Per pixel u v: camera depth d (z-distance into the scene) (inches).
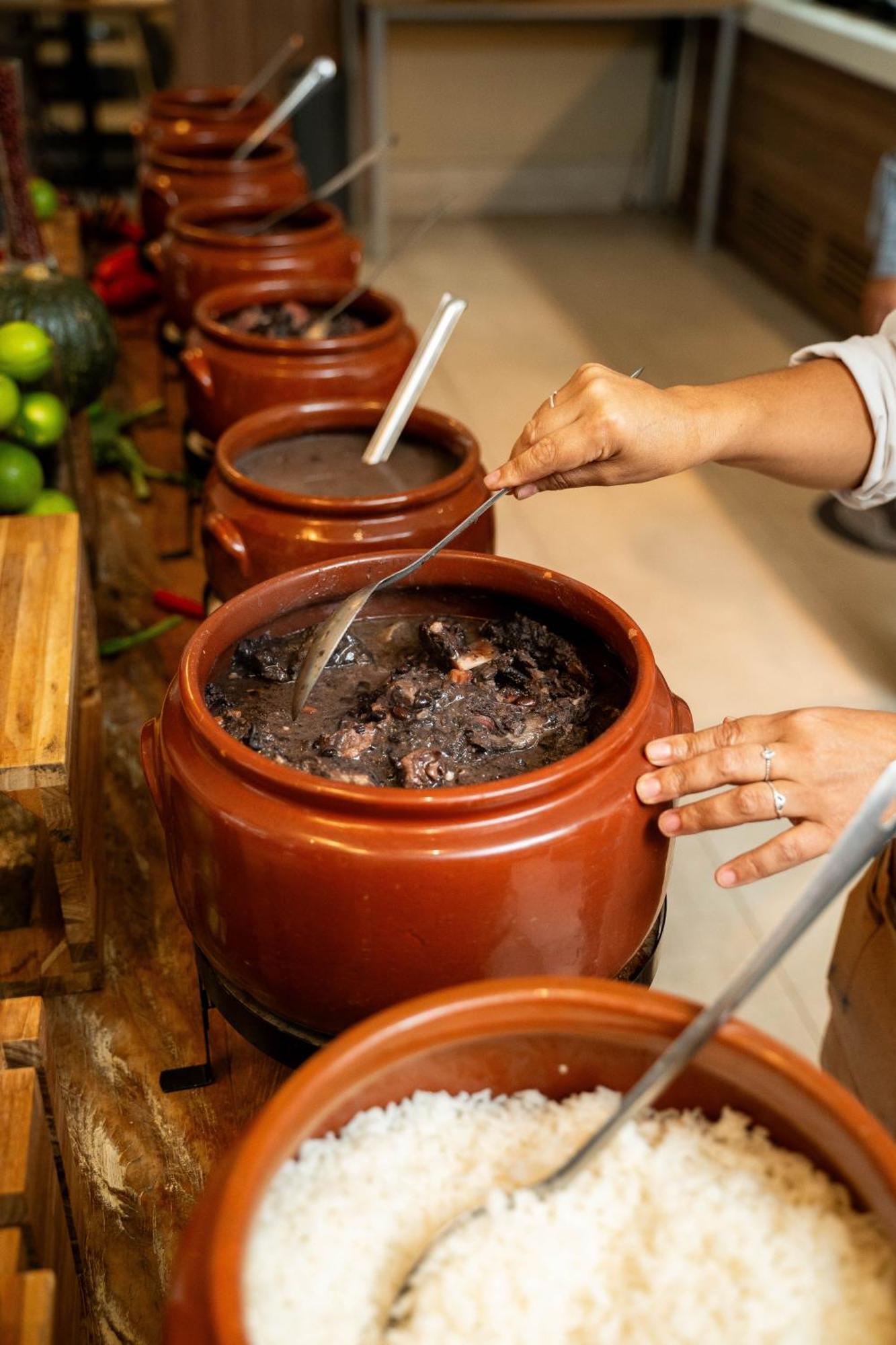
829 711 34.3
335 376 59.3
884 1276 22.6
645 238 203.8
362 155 201.0
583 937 31.4
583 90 207.2
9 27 163.0
